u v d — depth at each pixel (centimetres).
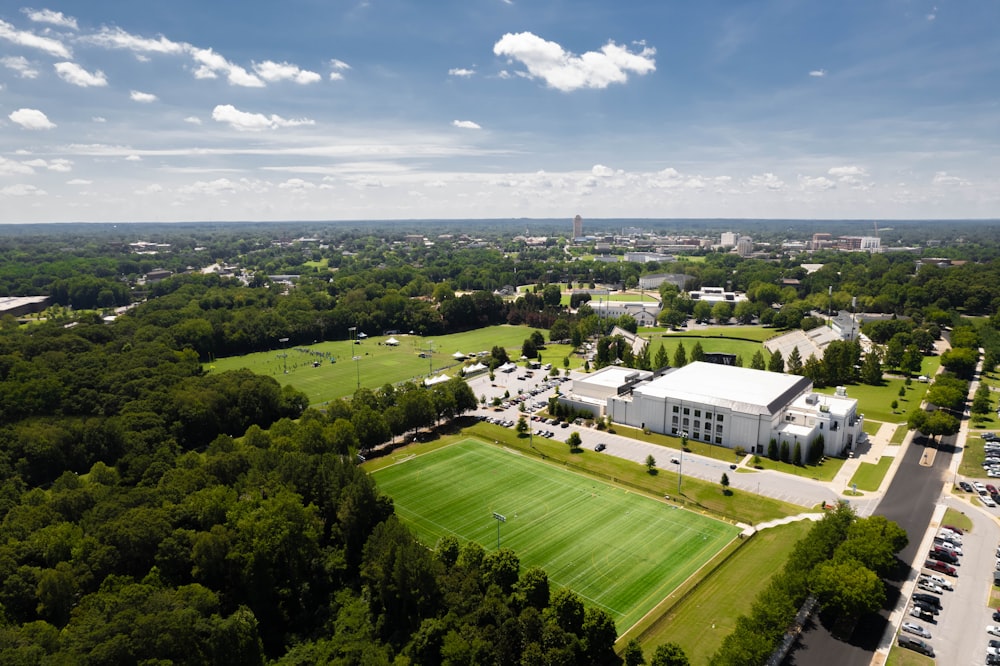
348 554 16462
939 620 13512
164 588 13750
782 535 17250
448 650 11856
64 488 18100
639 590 14900
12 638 11181
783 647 12706
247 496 17225
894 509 18688
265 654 13950
